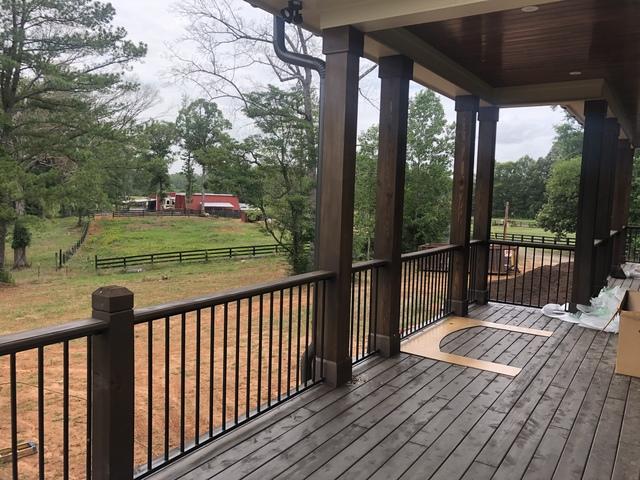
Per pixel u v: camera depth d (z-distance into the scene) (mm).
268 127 13945
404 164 3939
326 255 3320
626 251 10945
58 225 23500
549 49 4031
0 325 10242
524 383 3443
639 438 2646
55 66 13961
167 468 2250
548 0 2678
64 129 15164
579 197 5395
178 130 21016
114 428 1901
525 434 2678
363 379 3467
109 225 26734
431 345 4289
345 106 3186
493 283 10039
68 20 13852
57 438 4988
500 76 4969
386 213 3908
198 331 2363
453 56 4316
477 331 4777
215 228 27078
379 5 3010
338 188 3236
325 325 3344
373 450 2471
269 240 22812
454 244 5320
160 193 31734
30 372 7254
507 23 3453
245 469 2264
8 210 14141
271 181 14273
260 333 2857
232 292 2523
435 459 2398
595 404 3098
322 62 3352
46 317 10961
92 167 15320
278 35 3436
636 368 3588
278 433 2631
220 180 14570
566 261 15164
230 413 5531
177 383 6742
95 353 1884
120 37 14734
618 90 5566
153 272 16875
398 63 3732
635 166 15109
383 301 3973
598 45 3887
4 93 14023
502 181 23625
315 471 2264
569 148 21094
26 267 17469
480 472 2285
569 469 2320
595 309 5219
